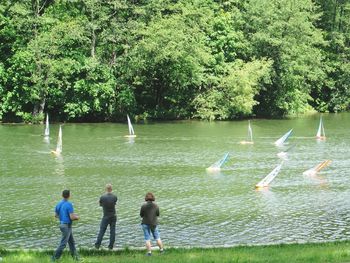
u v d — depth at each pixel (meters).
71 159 73.44
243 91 127.50
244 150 82.12
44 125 113.44
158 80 129.50
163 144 87.12
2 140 89.44
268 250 34.78
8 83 117.88
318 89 152.88
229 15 135.62
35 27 118.62
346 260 30.83
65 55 119.81
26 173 64.62
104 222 36.22
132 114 125.31
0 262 31.58
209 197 54.59
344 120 129.25
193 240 41.34
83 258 32.66
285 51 135.75
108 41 123.69
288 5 135.50
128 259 32.41
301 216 48.16
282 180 62.44
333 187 59.25
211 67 131.88
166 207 50.88
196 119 128.62
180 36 120.12
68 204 32.31
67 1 124.88
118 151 79.94
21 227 44.31
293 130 107.25
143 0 126.50
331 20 163.25
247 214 48.78
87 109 119.44
